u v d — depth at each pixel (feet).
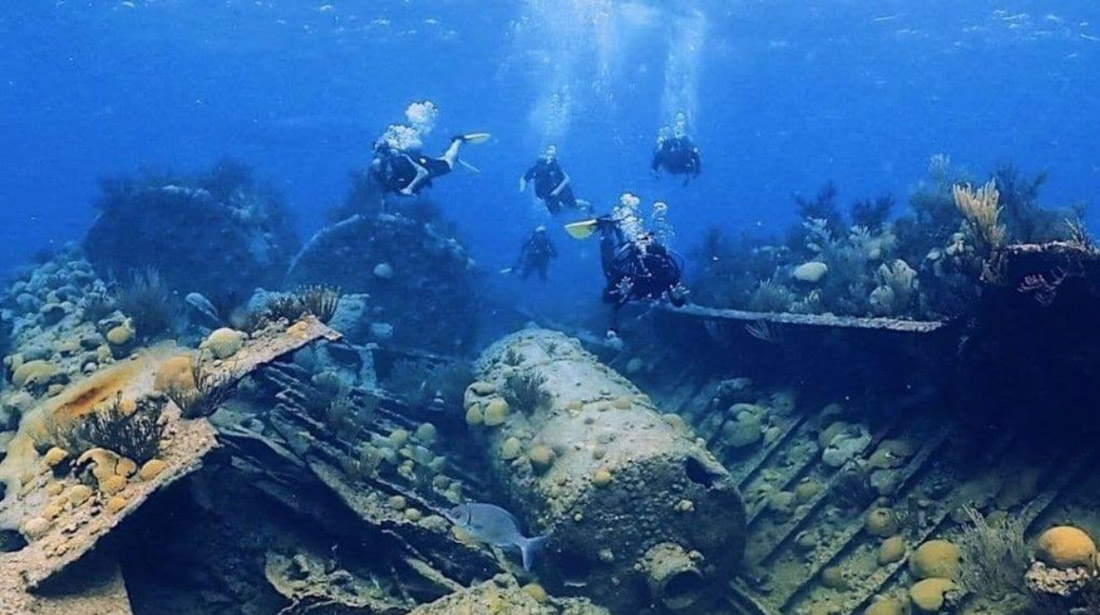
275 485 23.47
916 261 34.53
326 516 23.45
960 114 279.90
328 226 48.57
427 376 36.76
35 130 402.93
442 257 47.11
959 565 22.85
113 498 18.11
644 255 26.66
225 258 50.37
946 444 26.78
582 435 25.54
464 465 32.12
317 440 25.39
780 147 457.27
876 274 33.01
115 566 17.38
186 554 20.98
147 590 20.27
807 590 25.32
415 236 46.70
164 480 18.49
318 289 28.55
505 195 400.88
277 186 64.13
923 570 23.22
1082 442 23.84
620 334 44.42
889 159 484.33
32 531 17.85
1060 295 21.06
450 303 47.09
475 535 22.95
